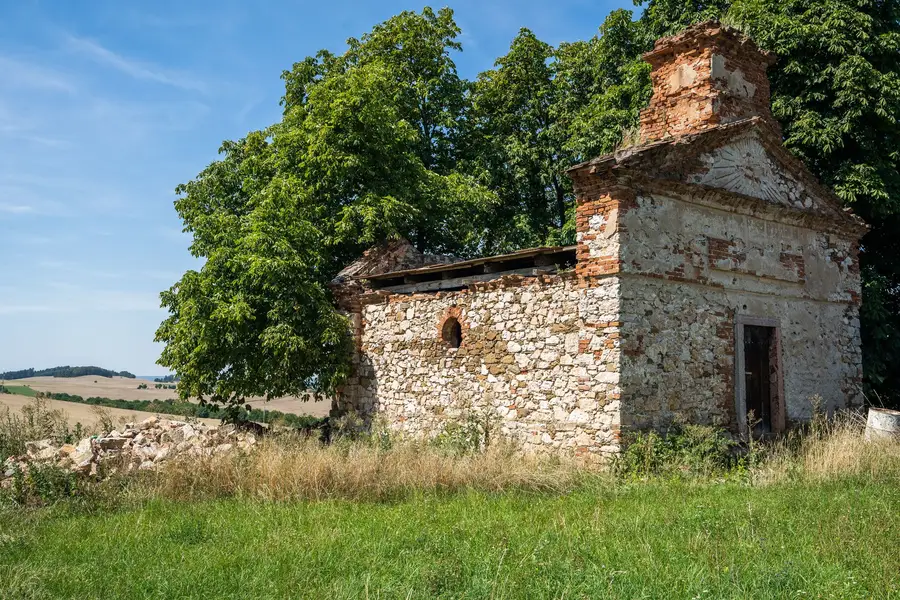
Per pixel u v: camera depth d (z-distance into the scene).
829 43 18.08
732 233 14.80
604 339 12.73
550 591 5.78
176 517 9.10
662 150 13.39
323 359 17.70
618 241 12.63
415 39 26.44
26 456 11.41
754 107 16.09
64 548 7.81
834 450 11.94
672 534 7.60
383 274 17.56
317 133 20.42
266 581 6.32
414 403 16.50
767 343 15.41
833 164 18.83
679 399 13.34
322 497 10.39
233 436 13.24
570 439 13.09
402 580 6.15
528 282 14.25
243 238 17.67
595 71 26.25
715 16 20.80
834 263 17.14
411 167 22.28
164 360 18.34
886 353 18.95
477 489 10.67
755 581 5.88
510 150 27.05
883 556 6.55
